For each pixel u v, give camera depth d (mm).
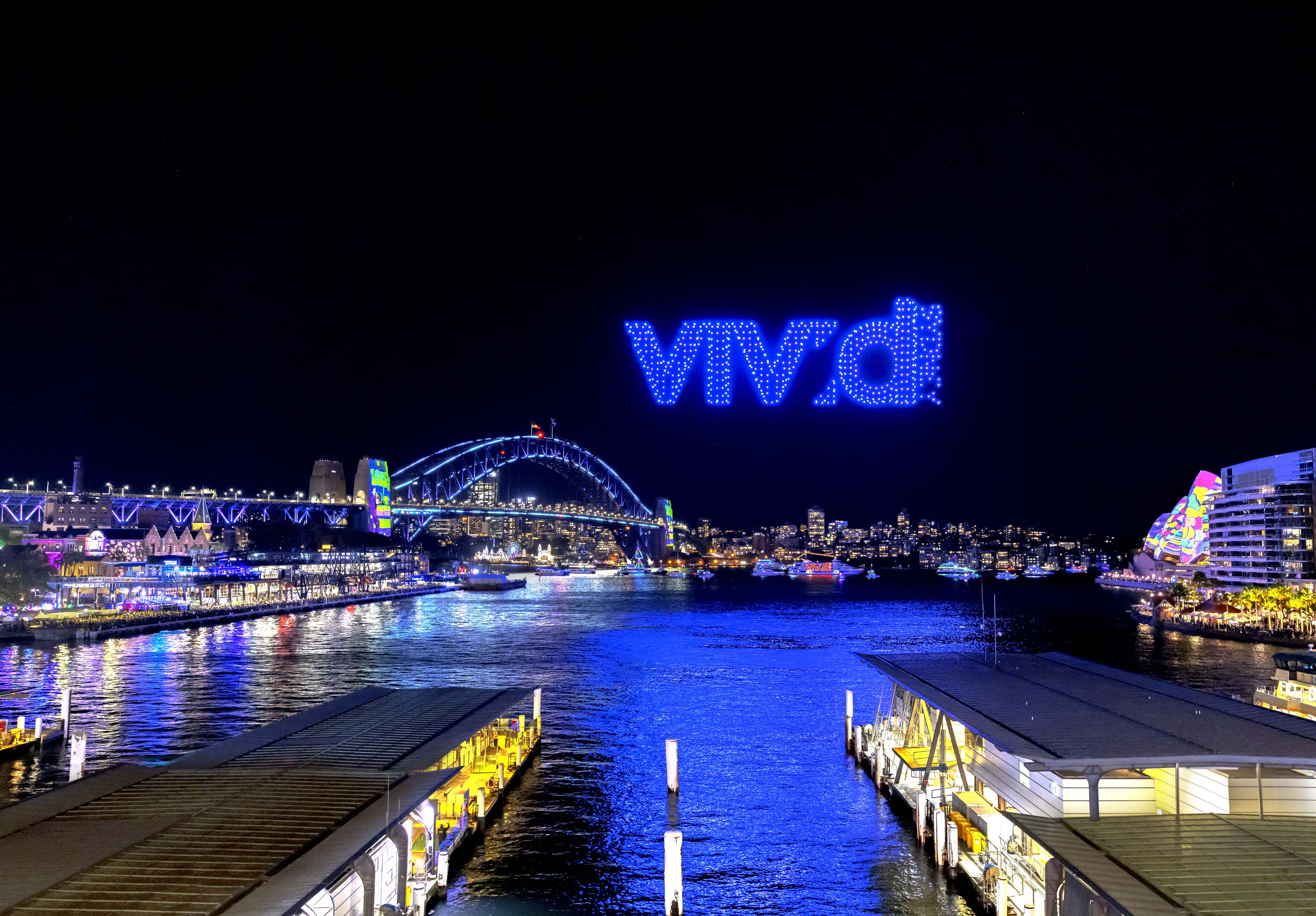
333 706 57031
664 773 66250
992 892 41000
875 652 153875
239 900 26844
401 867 36562
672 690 107625
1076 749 39000
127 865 29453
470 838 51750
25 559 182250
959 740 51938
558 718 89062
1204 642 163375
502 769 60375
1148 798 37844
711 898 43906
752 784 63406
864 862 48312
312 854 30469
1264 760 35844
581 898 43750
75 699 95812
